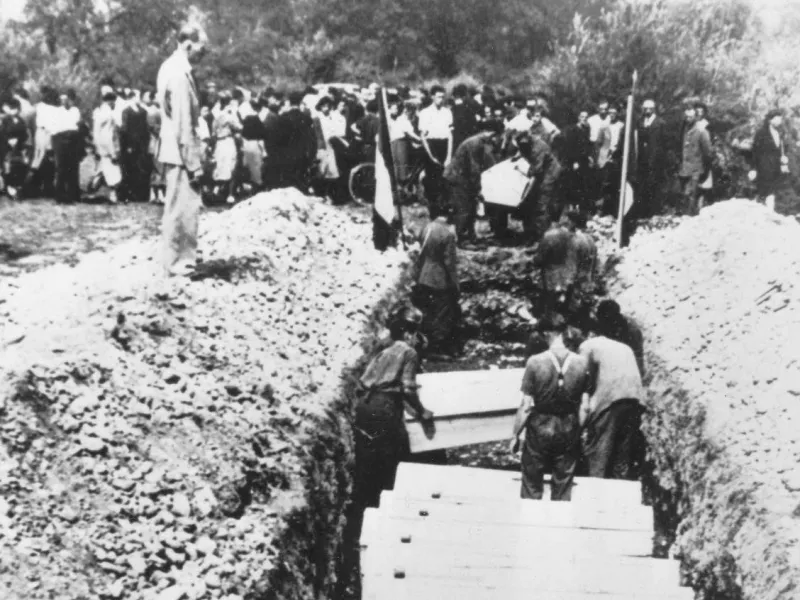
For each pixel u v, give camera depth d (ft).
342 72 83.46
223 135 59.52
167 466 23.25
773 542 22.80
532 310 44.52
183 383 26.40
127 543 20.71
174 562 20.95
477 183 49.08
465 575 23.48
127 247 39.73
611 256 45.85
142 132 59.62
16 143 59.21
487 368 40.73
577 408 27.04
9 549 19.39
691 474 28.27
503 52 76.54
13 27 87.20
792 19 66.74
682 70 62.95
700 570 25.38
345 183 61.46
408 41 81.10
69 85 81.51
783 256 37.65
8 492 20.56
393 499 25.64
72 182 58.85
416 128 59.98
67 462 21.98
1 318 29.40
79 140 59.21
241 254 36.94
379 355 30.42
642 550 24.12
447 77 79.71
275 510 24.00
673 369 32.94
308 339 33.30
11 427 21.99
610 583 23.18
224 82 88.02
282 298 34.76
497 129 49.96
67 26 91.09
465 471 27.20
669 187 57.21
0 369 23.48
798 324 32.37
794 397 28.27
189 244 33.81
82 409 23.40
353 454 29.78
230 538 22.33
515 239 50.06
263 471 24.91
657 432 31.78
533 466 27.09
